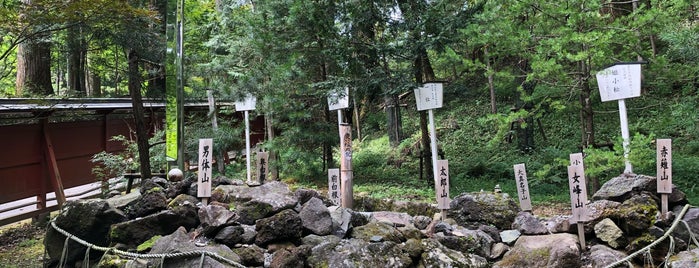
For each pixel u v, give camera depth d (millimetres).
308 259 3689
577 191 4078
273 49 8969
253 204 4301
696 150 9398
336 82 8266
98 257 4203
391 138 13391
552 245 3977
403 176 10305
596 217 4172
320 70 9914
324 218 4113
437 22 7672
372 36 8672
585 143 7523
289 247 3826
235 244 3871
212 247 3654
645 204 4172
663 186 4277
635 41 6527
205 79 9844
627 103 11258
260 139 15812
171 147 6801
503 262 4043
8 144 8203
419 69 8414
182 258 3580
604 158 6121
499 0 7246
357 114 14633
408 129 15250
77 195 9250
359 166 11617
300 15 8211
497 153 11367
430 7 7891
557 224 4348
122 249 4016
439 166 4895
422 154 9539
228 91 9109
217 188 4906
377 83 8117
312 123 10125
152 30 7387
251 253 3707
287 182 10266
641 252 3803
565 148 10750
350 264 3613
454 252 4070
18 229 8281
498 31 7156
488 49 9516
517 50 7152
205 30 12562
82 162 9898
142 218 4137
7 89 14570
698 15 8273
